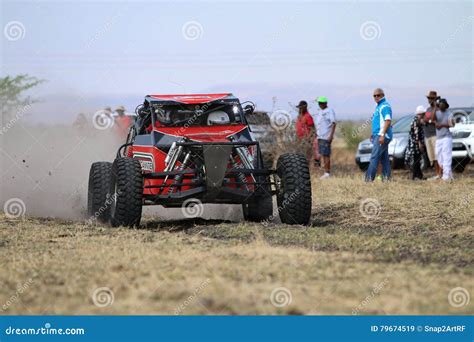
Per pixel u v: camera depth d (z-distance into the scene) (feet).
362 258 69.72
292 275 62.90
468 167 197.16
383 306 56.03
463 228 89.76
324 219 102.63
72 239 84.89
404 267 65.98
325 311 55.47
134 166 92.73
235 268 64.95
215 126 100.48
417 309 55.83
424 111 164.66
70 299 59.26
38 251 77.10
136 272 64.75
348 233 86.12
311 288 59.26
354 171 193.98
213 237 85.97
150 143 97.30
